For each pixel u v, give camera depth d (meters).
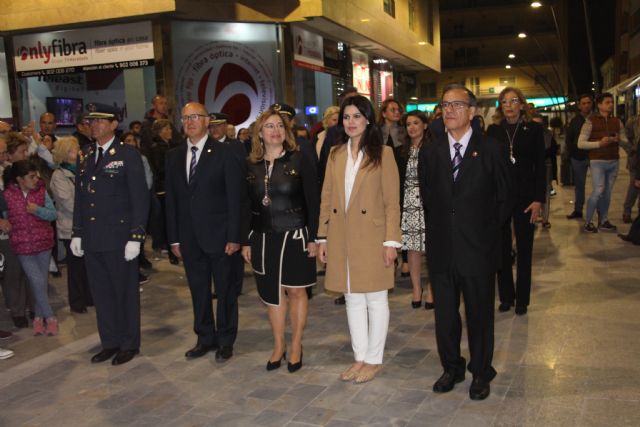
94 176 5.05
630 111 23.72
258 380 4.52
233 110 14.26
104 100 13.84
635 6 32.69
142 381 4.62
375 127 4.31
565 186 16.11
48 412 4.17
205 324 5.09
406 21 23.70
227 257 4.91
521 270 5.56
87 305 6.84
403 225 6.02
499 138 5.50
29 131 8.05
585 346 4.78
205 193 4.84
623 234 8.87
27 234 5.68
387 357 4.83
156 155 8.88
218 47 13.93
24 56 14.18
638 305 5.73
